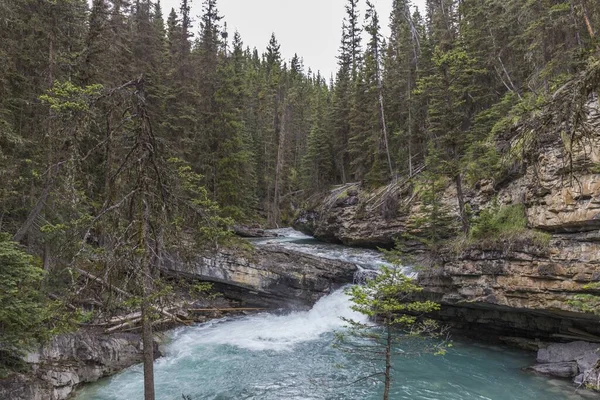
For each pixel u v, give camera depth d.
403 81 32.19
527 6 19.86
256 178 49.25
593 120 12.73
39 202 11.79
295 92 63.50
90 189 11.69
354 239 31.17
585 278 12.82
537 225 14.71
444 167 18.89
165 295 7.93
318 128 42.91
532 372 13.80
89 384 12.59
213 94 30.08
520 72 24.77
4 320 9.06
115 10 18.97
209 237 8.88
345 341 17.70
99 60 17.62
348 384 13.12
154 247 7.86
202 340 17.56
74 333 12.82
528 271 14.44
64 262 12.31
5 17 13.15
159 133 23.28
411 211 26.70
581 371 12.90
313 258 23.84
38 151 13.97
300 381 13.46
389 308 8.56
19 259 9.03
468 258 16.80
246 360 15.38
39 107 14.87
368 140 33.16
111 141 7.81
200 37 36.94
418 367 14.66
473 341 17.88
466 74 19.12
